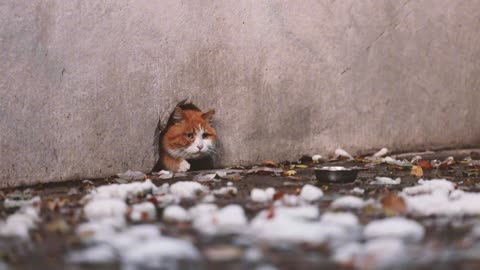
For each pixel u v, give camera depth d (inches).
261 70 139.7
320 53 145.0
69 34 123.0
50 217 104.5
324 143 146.7
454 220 102.5
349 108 149.0
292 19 141.9
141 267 89.4
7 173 119.5
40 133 121.6
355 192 116.4
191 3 132.7
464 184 123.2
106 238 95.4
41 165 121.9
